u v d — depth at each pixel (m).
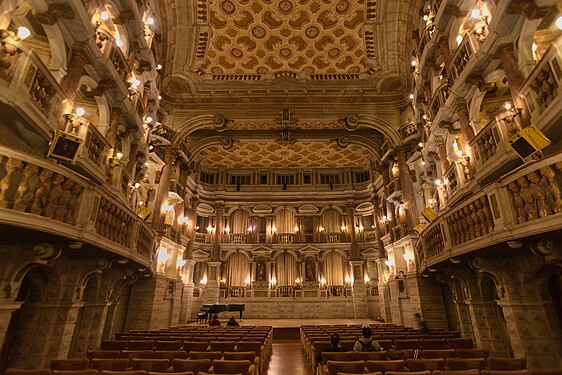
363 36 19.08
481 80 10.34
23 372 4.00
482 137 9.53
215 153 28.22
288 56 20.41
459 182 11.27
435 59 13.86
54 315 8.05
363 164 30.12
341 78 21.33
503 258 8.40
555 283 8.32
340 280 27.19
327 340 9.02
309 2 17.44
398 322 18.94
